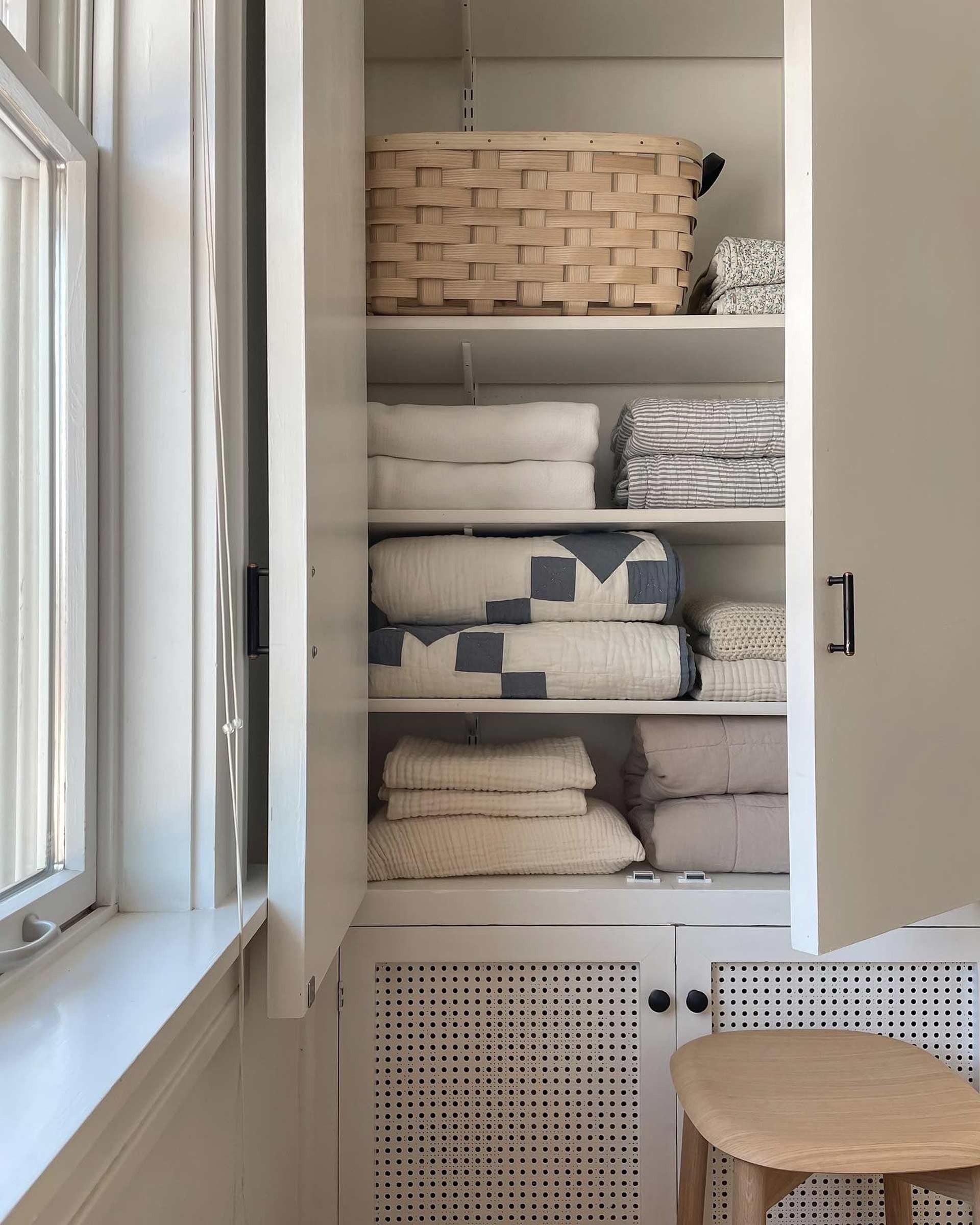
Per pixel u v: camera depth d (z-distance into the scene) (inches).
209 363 34.3
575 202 52.3
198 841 34.4
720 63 65.9
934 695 45.6
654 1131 50.4
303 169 32.9
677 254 53.1
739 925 50.6
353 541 45.0
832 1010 51.6
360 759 47.6
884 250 42.8
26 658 29.1
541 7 59.0
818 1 39.0
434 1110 50.9
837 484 39.9
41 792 30.5
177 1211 30.0
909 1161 36.9
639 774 59.5
